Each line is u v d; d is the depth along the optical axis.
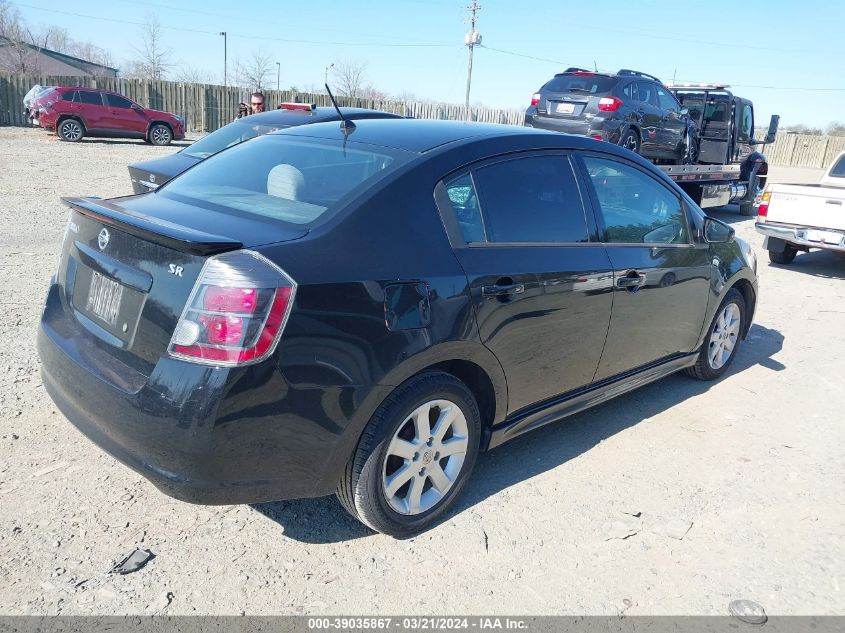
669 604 2.89
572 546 3.23
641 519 3.48
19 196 11.12
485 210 3.36
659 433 4.47
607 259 3.91
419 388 2.99
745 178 16.11
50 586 2.70
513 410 3.60
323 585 2.84
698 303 4.80
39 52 53.50
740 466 4.10
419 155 3.26
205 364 2.49
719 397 5.15
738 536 3.40
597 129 11.66
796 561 3.23
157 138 23.91
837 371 5.89
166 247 2.65
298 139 3.77
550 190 3.72
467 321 3.11
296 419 2.63
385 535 3.20
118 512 3.20
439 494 3.28
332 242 2.79
